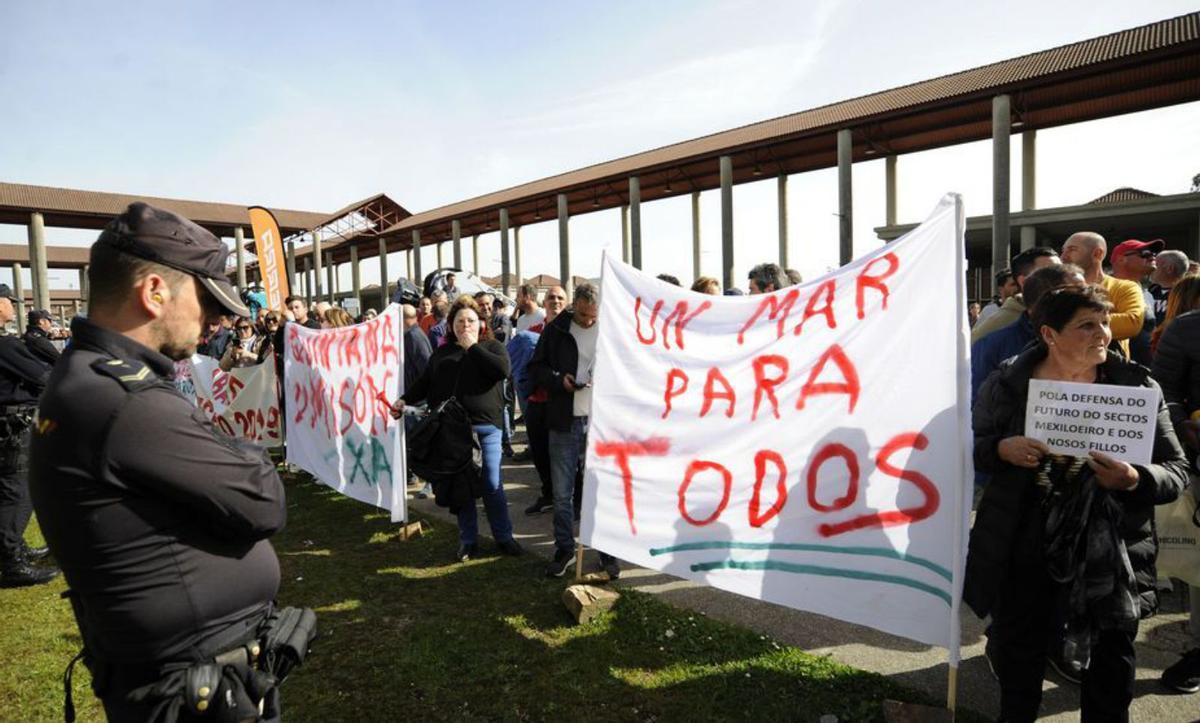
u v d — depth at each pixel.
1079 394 2.09
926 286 2.60
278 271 14.73
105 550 1.30
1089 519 2.16
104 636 1.36
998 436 2.31
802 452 2.89
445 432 4.33
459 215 32.00
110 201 30.28
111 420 1.29
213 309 1.57
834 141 21.55
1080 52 15.82
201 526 1.42
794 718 2.64
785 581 2.89
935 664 3.02
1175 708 2.63
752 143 20.48
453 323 4.39
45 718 2.90
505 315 9.10
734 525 3.08
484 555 4.56
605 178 24.78
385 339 4.94
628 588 3.95
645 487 3.42
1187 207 15.88
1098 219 17.22
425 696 2.89
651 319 3.51
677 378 3.35
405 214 40.34
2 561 4.39
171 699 1.37
